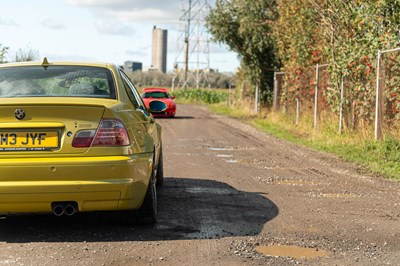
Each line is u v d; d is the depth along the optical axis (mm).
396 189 10227
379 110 15930
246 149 17219
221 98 71562
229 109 46000
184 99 74188
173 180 10891
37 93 6809
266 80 37469
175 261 5617
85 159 6219
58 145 6246
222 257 5766
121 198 6352
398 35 16438
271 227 7090
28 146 6223
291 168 12984
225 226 7098
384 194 9656
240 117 35938
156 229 6914
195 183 10562
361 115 17750
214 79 116625
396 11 16688
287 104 28031
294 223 7332
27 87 6914
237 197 9164
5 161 6152
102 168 6230
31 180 6160
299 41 25750
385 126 15773
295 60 26141
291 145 18562
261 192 9680
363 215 7891
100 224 7137
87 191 6203
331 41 21484
